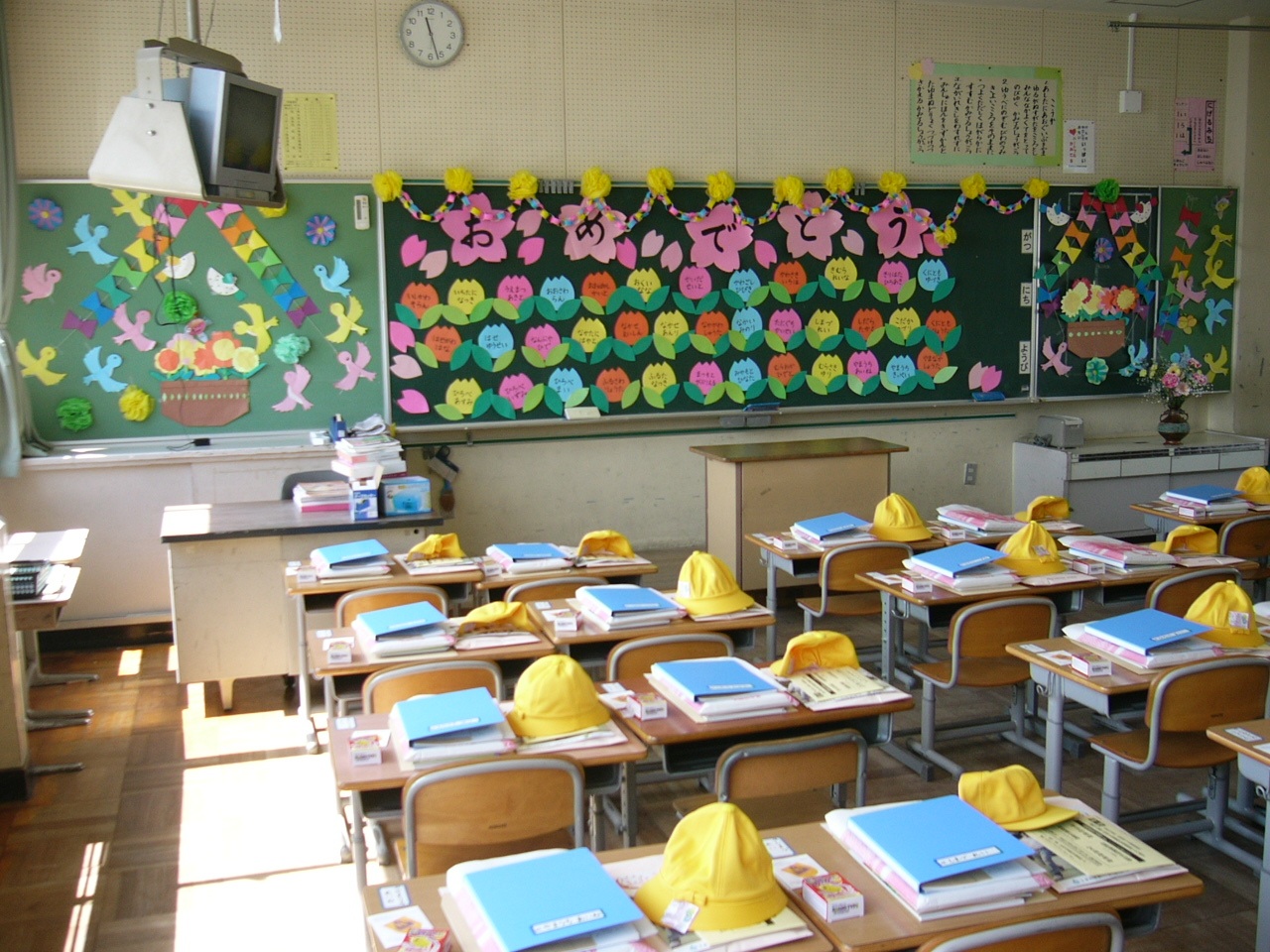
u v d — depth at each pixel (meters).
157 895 3.07
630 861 1.84
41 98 5.48
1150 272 7.37
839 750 2.45
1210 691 2.82
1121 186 7.28
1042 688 3.10
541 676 2.44
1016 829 1.93
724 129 6.56
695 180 6.54
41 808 3.65
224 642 4.46
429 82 6.05
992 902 1.71
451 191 6.05
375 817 2.31
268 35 5.79
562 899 1.58
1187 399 7.67
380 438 4.86
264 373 5.89
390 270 6.03
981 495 7.40
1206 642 3.02
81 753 4.13
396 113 6.02
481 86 6.14
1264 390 7.71
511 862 1.74
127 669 5.15
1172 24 7.27
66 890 3.11
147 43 3.69
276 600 4.49
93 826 3.51
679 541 6.85
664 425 6.71
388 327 6.05
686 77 6.47
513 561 4.11
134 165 3.69
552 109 6.27
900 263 6.88
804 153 6.71
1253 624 3.09
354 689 3.11
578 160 6.34
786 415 6.93
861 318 6.86
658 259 6.45
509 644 3.16
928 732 3.81
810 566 4.52
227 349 5.82
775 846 1.89
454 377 6.20
